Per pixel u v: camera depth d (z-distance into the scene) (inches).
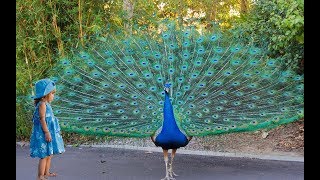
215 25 335.9
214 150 310.0
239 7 420.8
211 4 416.5
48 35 340.5
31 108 286.8
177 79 276.2
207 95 270.8
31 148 251.4
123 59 285.3
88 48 324.5
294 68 326.0
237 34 334.3
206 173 268.8
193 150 312.5
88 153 314.2
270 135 325.4
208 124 265.0
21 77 337.4
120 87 275.4
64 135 335.9
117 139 328.8
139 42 292.5
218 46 287.9
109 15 356.5
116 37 304.0
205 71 280.5
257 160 289.7
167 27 294.8
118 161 294.5
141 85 274.5
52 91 251.9
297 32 292.7
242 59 283.4
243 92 272.5
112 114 270.4
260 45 335.6
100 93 276.2
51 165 286.8
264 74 276.2
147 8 390.0
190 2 420.5
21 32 341.7
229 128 262.8
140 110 269.1
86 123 270.1
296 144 311.4
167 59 285.0
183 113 266.4
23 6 339.3
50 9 339.3
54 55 343.3
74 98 276.8
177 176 265.6
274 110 268.5
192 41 291.3
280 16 320.2
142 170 278.2
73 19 341.7
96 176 267.7
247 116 267.3
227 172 269.9
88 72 281.6
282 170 271.0
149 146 325.7
